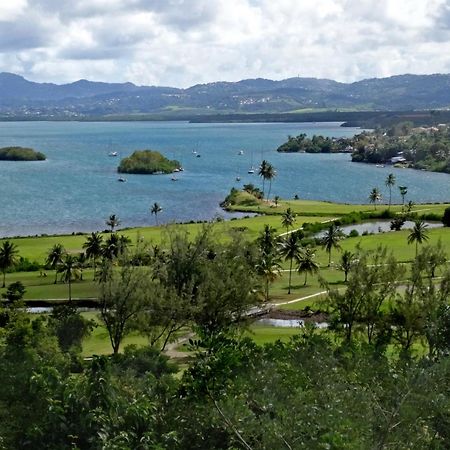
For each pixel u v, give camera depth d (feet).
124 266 207.92
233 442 62.18
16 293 275.18
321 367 78.79
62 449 63.72
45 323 193.26
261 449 58.18
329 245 378.53
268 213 591.37
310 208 615.16
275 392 67.62
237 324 204.13
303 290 312.09
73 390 67.67
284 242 352.90
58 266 325.21
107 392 67.67
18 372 74.84
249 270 214.48
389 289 167.22
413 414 61.93
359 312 163.73
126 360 115.14
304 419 60.23
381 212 569.64
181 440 67.56
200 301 195.00
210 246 217.56
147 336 206.59
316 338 101.86
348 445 52.80
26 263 375.04
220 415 60.64
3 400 71.10
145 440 63.57
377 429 61.93
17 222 554.46
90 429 65.05
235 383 69.92
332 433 54.13
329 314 216.33
